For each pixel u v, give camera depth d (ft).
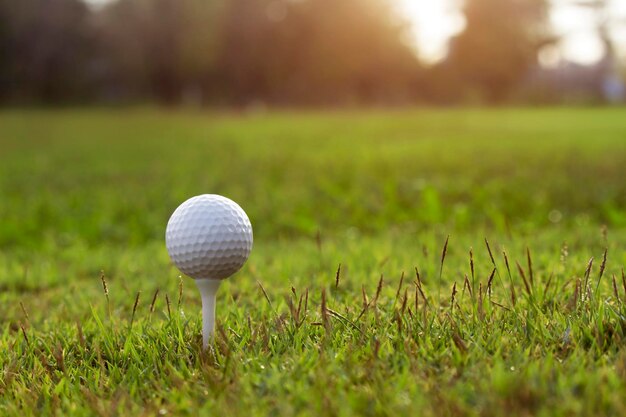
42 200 22.89
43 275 12.09
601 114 105.09
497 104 177.58
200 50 159.43
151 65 162.20
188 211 6.20
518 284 8.65
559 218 16.52
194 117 103.86
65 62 155.12
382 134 57.06
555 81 207.21
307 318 7.25
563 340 6.12
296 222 16.48
